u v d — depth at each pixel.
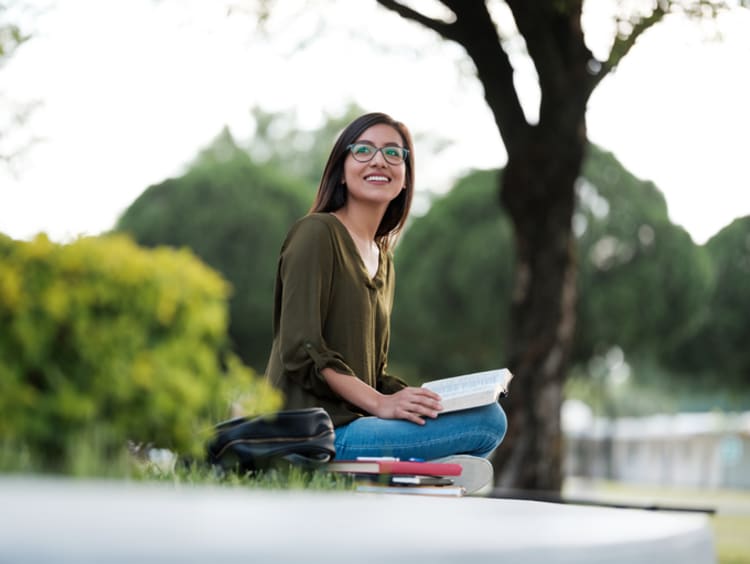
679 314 16.02
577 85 7.95
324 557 0.81
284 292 2.98
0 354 1.36
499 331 15.69
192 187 16.28
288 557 0.78
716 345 20.09
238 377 1.64
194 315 1.56
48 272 1.42
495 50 8.10
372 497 1.60
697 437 40.31
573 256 8.56
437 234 16.05
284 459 2.30
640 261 15.77
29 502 0.82
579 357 16.22
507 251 15.63
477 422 2.85
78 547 0.69
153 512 0.85
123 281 1.48
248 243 16.22
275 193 16.48
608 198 15.84
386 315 3.29
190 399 1.53
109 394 1.45
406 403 2.84
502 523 1.16
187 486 1.58
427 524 1.04
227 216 16.20
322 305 3.02
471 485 2.84
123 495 0.95
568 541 1.08
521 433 8.43
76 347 1.42
